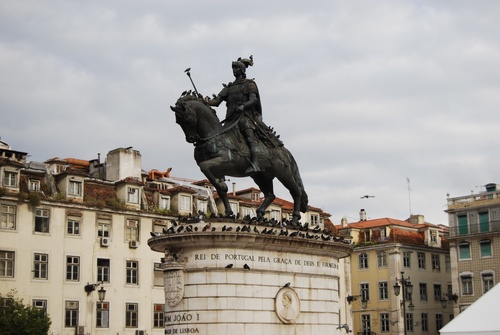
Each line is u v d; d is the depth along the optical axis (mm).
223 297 15141
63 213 41438
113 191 44500
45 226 40750
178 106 15898
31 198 40062
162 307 44344
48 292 40125
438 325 59531
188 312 15188
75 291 41094
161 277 44688
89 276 41781
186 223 15828
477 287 53719
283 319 15711
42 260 40344
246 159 16344
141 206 44781
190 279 15305
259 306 15438
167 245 15656
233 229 15250
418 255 59844
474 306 22312
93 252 42125
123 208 43625
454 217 55750
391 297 57562
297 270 16219
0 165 39812
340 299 52312
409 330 57188
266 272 15672
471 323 21812
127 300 42938
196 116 16016
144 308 43531
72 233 41656
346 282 53250
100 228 42781
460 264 54875
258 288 15492
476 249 54188
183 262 15406
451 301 60812
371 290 59125
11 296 36719
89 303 41438
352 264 60656
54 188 41906
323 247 16625
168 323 15484
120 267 43031
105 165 47594
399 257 58062
